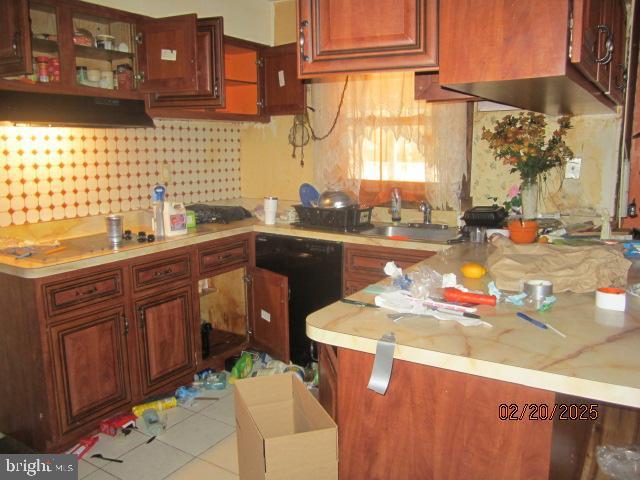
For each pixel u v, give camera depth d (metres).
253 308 3.23
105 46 2.61
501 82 1.28
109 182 2.96
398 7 1.32
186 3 3.07
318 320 1.31
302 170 3.58
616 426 1.54
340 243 2.83
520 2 1.18
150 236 2.67
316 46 1.41
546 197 2.78
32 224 2.60
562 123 2.65
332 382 1.49
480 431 1.15
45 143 2.64
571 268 1.54
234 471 2.15
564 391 0.99
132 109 2.73
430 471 1.23
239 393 1.62
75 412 2.28
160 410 2.63
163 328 2.66
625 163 2.47
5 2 2.06
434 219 3.12
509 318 1.32
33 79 2.33
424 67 1.33
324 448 1.31
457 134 2.93
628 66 2.37
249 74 3.37
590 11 1.27
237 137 3.82
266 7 3.56
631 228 2.39
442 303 1.40
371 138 3.21
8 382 2.32
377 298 1.43
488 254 2.09
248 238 3.18
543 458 1.08
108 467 2.18
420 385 1.21
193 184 3.51
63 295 2.18
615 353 1.09
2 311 2.25
